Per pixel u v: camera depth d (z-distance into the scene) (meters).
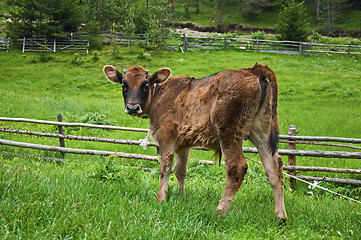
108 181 5.33
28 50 34.12
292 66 28.47
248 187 6.49
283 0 49.03
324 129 12.64
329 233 4.38
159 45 34.69
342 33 45.94
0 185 3.79
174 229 3.56
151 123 5.48
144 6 43.00
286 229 4.36
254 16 50.59
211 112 4.73
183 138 5.09
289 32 36.44
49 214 3.48
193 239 3.57
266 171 4.70
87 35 37.69
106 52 33.47
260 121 4.65
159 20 36.00
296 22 36.34
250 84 4.54
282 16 38.62
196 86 5.09
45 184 4.18
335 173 8.25
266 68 4.68
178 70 26.80
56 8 36.47
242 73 4.67
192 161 7.95
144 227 3.50
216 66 27.78
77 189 4.23
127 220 3.64
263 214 4.62
